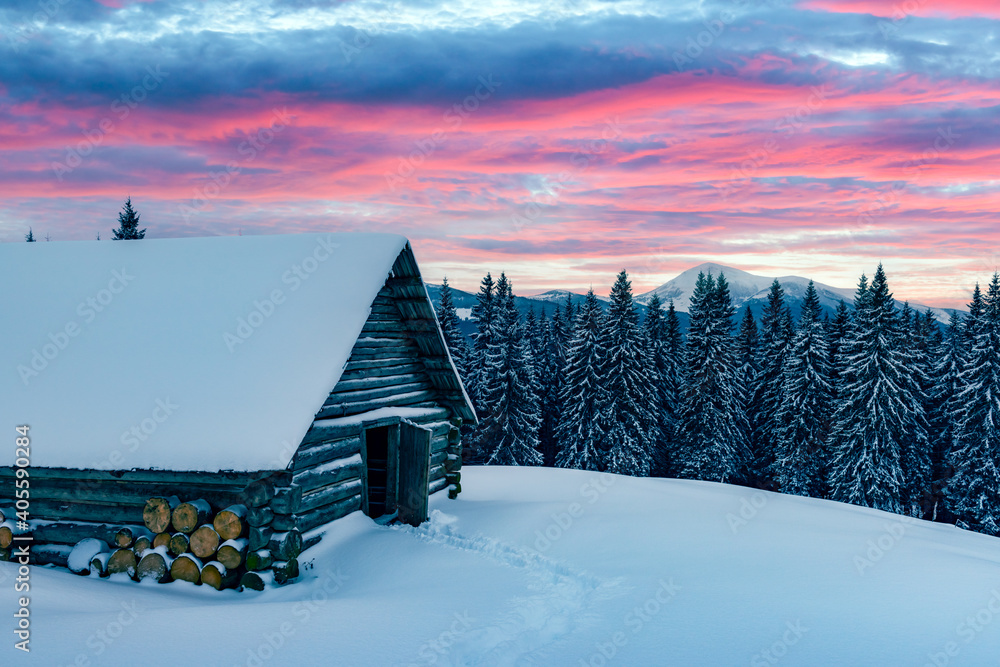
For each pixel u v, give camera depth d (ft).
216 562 26.08
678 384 164.66
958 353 130.82
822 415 119.34
